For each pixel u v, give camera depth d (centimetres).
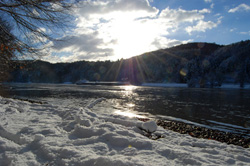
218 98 3114
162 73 14425
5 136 420
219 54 15688
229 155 389
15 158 294
